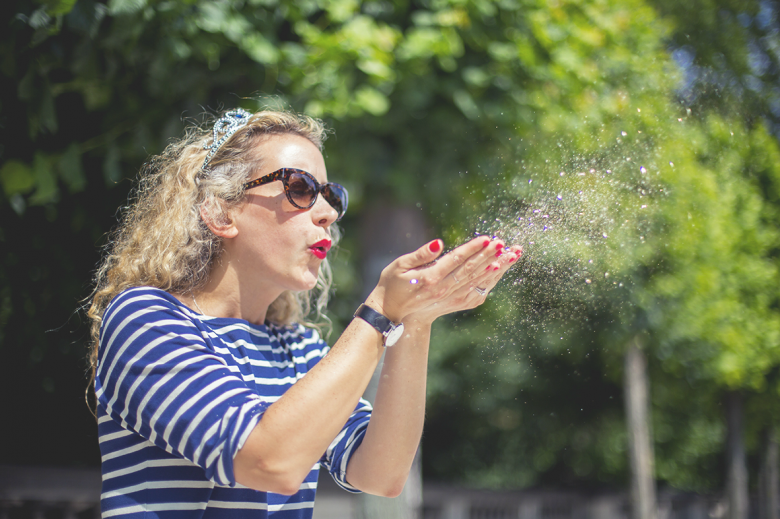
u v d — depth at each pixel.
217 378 1.04
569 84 3.16
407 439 1.27
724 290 5.63
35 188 2.51
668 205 2.52
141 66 2.33
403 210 3.00
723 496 10.16
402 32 2.96
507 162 2.21
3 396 3.15
